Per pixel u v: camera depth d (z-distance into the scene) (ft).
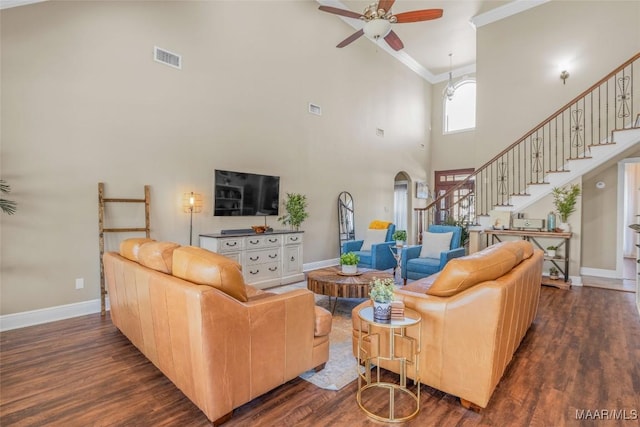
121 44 12.03
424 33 23.67
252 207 16.31
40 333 9.67
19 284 10.11
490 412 6.02
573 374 7.39
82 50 11.18
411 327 6.73
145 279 7.02
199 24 14.26
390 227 18.51
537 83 20.33
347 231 22.09
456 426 5.62
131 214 12.38
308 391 6.74
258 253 14.74
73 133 11.02
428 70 29.96
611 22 18.16
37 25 10.31
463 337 6.09
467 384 6.07
